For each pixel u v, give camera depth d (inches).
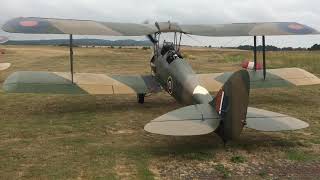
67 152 271.3
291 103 459.8
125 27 381.4
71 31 333.7
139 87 415.8
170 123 245.0
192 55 1508.4
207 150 275.3
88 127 347.3
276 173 235.5
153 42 438.6
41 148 281.0
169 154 266.8
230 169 240.7
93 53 1691.7
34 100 481.1
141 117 391.9
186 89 333.7
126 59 1242.6
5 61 1154.0
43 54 1539.1
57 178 222.8
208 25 426.6
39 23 335.6
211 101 270.7
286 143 294.2
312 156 265.9
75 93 377.4
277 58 1197.7
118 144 293.0
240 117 244.4
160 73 404.2
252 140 300.7
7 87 370.6
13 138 309.3
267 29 395.9
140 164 246.8
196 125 243.9
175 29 405.1
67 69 905.5
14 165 243.8
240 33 396.2
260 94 523.5
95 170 235.9
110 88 401.1
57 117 386.9
